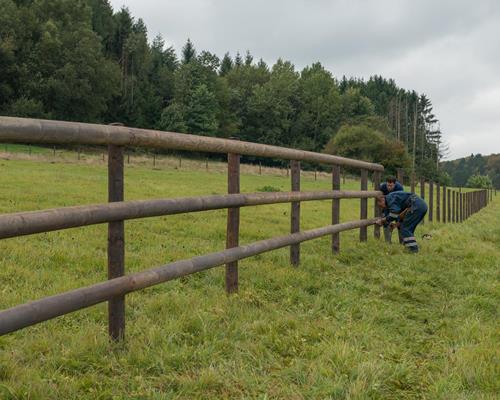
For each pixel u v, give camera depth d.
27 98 73.19
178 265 4.35
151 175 29.23
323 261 7.34
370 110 137.88
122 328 3.87
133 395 2.97
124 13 112.00
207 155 80.06
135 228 9.48
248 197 5.52
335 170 8.29
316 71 147.12
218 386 3.18
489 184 101.31
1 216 2.81
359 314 4.93
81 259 6.58
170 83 108.81
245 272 6.33
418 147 133.62
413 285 6.43
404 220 9.13
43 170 23.66
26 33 77.50
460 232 12.89
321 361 3.52
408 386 3.28
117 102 95.12
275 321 4.47
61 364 3.37
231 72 139.88
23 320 2.90
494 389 3.18
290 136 123.75
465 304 5.41
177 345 3.81
